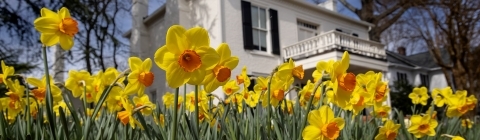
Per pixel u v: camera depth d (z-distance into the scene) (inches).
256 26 490.0
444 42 507.8
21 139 63.8
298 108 87.0
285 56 510.0
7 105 82.3
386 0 787.4
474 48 508.7
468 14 461.4
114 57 527.5
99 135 62.0
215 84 46.1
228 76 44.3
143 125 60.6
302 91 90.3
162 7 514.6
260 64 477.7
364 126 96.7
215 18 451.2
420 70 1034.7
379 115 115.7
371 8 839.1
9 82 81.0
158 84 528.4
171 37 42.4
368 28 683.4
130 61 59.6
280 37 510.0
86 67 512.7
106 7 506.0
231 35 453.4
